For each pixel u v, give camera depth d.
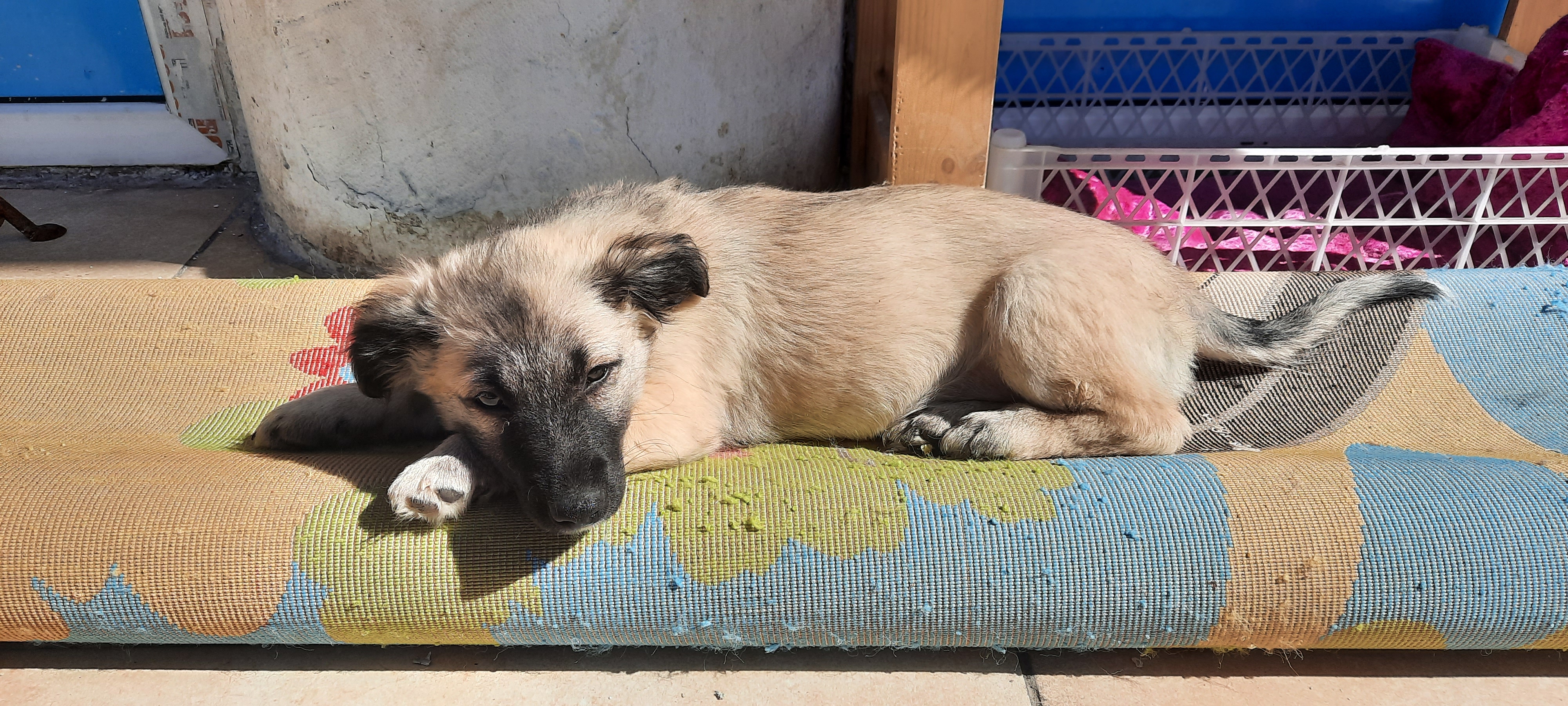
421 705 0.51
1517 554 0.51
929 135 0.84
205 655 0.54
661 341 0.57
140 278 0.97
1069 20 1.28
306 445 0.62
